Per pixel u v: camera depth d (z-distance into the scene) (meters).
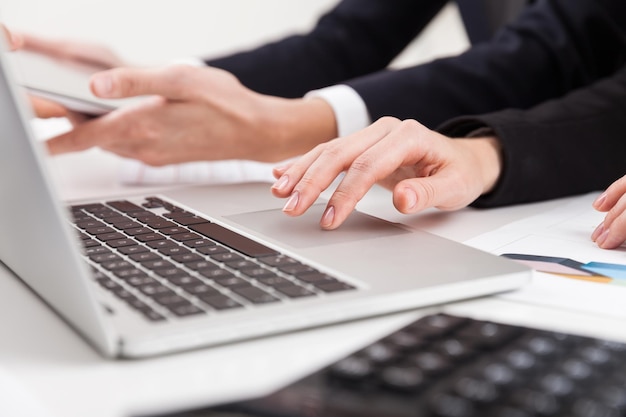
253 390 0.43
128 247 0.65
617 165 1.00
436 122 1.16
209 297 0.53
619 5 1.24
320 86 1.45
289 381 0.41
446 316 0.48
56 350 0.49
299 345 0.50
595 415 0.36
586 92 1.06
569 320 0.55
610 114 1.02
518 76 1.21
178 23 2.41
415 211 0.78
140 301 0.52
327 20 1.52
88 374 0.46
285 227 0.72
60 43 1.10
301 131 1.13
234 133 1.10
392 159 0.77
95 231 0.70
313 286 0.56
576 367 0.40
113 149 1.07
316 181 0.73
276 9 2.50
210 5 2.43
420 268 0.60
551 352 0.42
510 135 0.92
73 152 1.06
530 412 0.36
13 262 0.64
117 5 2.34
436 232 0.80
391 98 1.15
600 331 0.53
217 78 1.10
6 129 0.51
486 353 0.42
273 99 1.14
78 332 0.52
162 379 0.45
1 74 0.48
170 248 0.64
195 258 0.62
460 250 0.66
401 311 0.56
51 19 2.29
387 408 0.37
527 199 0.93
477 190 0.86
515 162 0.91
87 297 0.48
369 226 0.72
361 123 1.15
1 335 0.52
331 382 0.39
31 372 0.46
